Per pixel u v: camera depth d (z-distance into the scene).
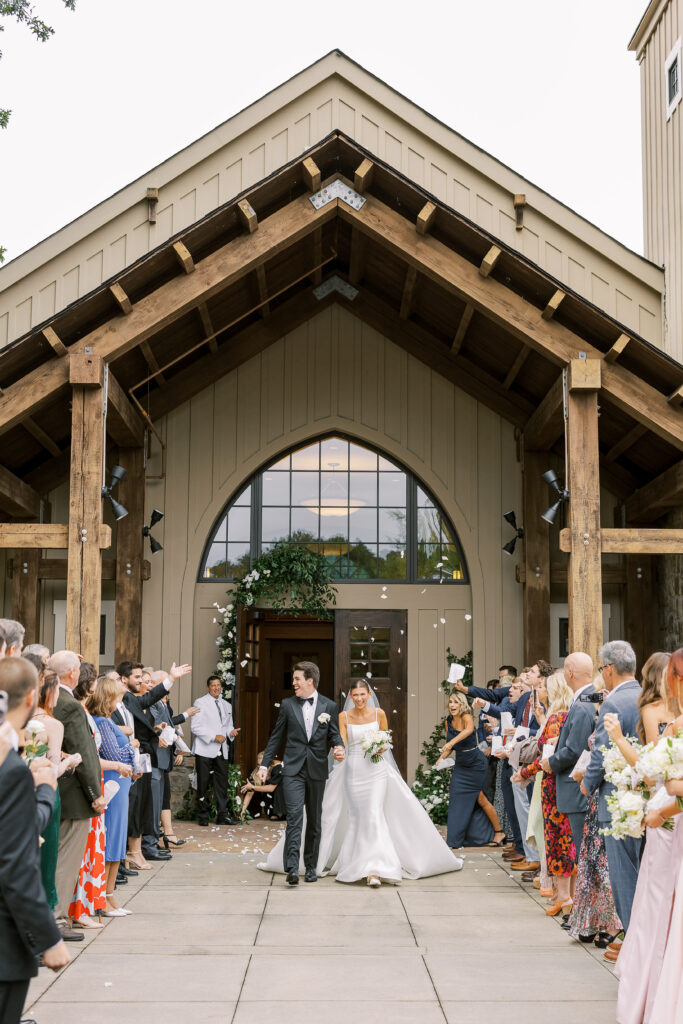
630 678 5.06
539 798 6.54
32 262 9.81
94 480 8.30
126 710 6.91
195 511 11.25
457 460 11.34
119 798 6.08
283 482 11.51
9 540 8.34
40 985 4.54
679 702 3.95
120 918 5.87
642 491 10.58
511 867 7.69
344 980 4.66
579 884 5.33
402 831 7.33
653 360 8.42
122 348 8.45
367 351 11.47
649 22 11.17
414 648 11.19
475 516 11.27
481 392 11.32
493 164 10.12
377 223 8.65
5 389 8.30
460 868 7.56
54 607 11.12
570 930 5.44
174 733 8.06
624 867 4.72
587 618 8.28
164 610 11.09
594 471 8.45
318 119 10.01
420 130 10.05
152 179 9.89
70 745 5.07
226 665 10.66
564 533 8.40
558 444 11.04
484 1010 4.23
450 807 8.84
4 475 9.73
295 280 10.56
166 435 11.32
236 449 11.34
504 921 5.90
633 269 10.15
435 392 11.43
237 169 9.93
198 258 8.82
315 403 11.39
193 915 5.96
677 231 9.90
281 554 10.93
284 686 12.99
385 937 5.50
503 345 10.23
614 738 4.20
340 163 8.74
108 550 11.07
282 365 11.44
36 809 2.87
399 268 10.12
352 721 7.41
